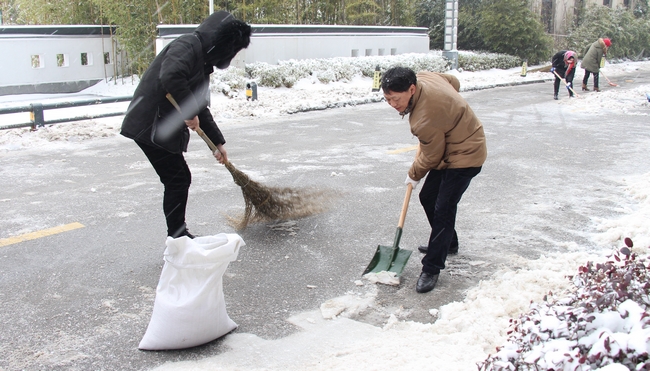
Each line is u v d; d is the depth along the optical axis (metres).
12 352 3.19
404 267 4.29
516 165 7.93
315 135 10.31
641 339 1.74
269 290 4.03
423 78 3.83
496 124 11.57
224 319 3.34
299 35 19.30
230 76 15.52
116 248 4.75
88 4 17.12
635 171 7.61
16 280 4.11
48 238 4.96
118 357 3.15
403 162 8.13
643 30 35.75
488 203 6.16
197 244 3.17
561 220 5.59
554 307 2.10
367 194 6.47
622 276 2.07
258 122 11.82
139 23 15.44
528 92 18.11
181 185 4.50
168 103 4.09
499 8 28.34
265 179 7.05
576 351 1.82
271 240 4.99
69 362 3.10
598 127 11.18
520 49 29.03
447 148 3.87
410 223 5.50
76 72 16.42
